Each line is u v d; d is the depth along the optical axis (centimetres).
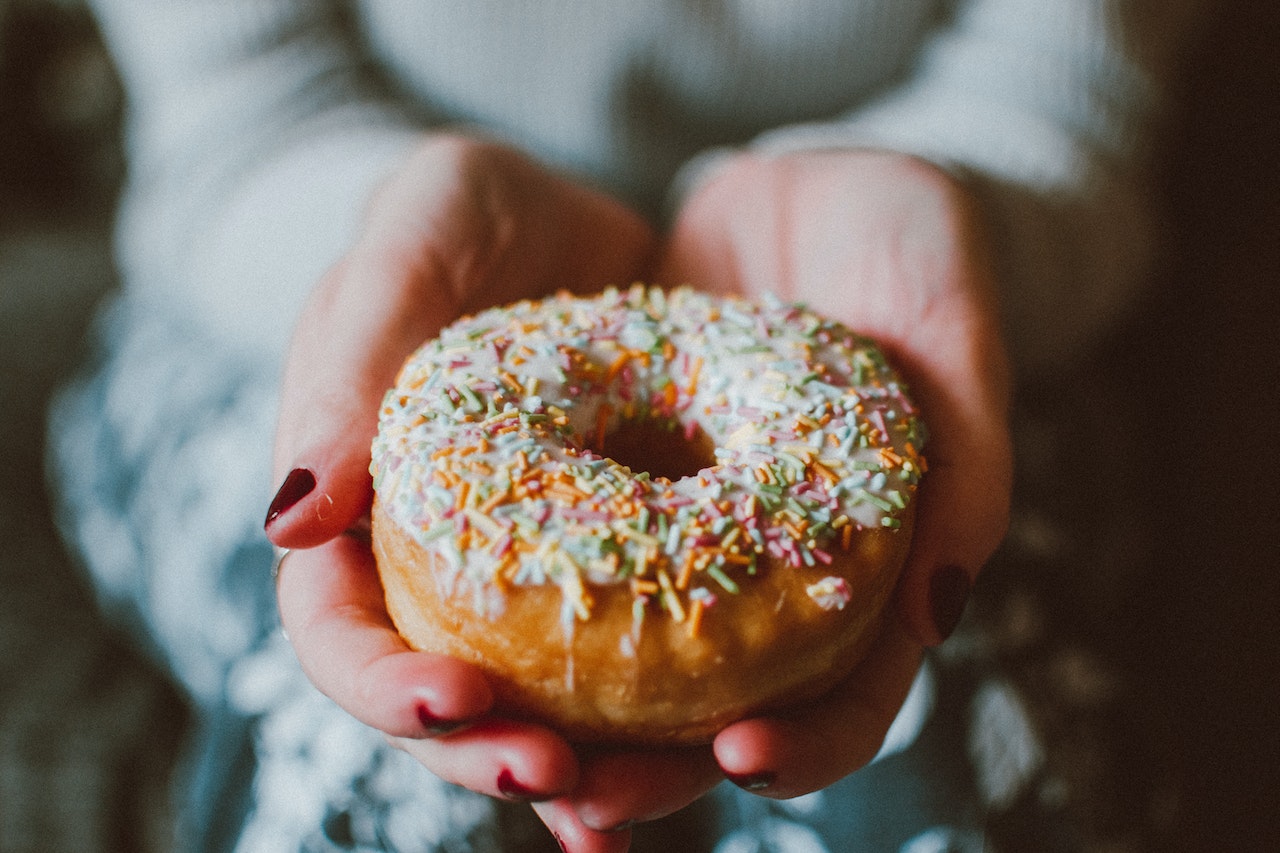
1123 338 48
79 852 37
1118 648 36
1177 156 50
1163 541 45
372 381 29
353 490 27
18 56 57
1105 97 42
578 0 41
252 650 34
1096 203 40
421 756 26
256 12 42
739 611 25
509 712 26
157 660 40
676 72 43
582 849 26
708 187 39
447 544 25
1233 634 44
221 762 33
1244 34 49
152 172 43
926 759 32
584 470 26
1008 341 39
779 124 45
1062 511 37
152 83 43
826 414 28
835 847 32
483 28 42
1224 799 41
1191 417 47
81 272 52
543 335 29
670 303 31
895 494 27
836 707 27
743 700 26
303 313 32
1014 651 34
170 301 42
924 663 33
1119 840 33
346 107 43
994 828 32
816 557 26
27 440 44
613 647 25
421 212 33
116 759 38
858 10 42
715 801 34
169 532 37
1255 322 47
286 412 29
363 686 25
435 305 31
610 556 25
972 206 35
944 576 27
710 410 29
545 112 43
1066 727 33
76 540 41
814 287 34
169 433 39
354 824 31
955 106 42
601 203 38
